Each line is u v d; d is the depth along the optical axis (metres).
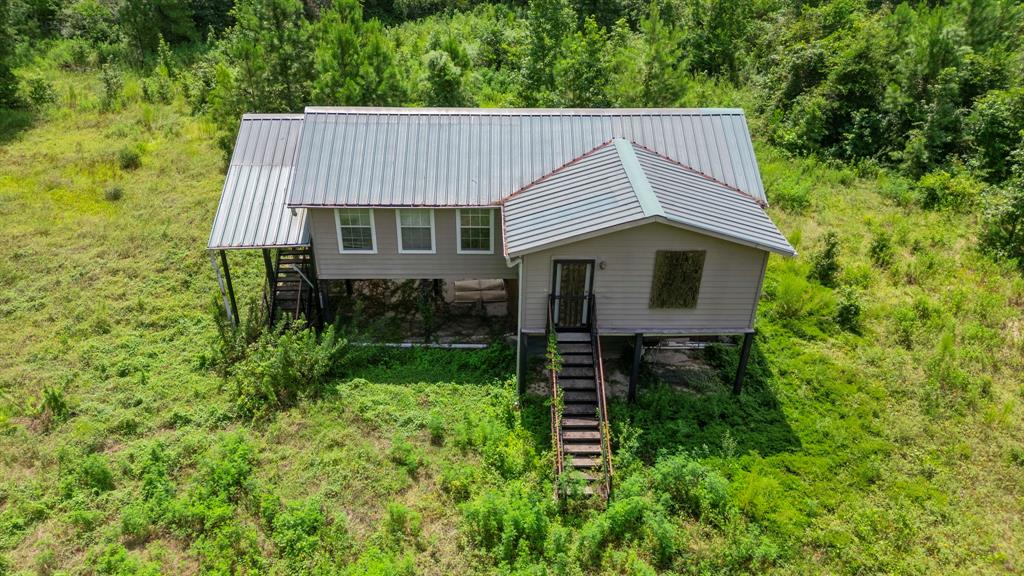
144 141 28.95
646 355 17.52
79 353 16.98
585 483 12.82
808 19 33.34
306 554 11.66
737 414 15.36
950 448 14.12
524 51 30.95
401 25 46.50
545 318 15.16
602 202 14.44
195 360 16.84
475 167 16.78
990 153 25.42
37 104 31.39
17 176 25.19
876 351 17.14
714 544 11.93
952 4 30.64
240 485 13.08
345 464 13.67
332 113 17.61
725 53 36.28
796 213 24.36
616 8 39.34
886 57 28.86
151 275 20.34
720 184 16.28
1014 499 13.04
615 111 17.91
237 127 26.23
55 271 20.30
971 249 21.72
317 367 15.83
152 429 14.72
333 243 17.11
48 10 40.34
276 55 25.75
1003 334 17.83
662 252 14.34
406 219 16.94
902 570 11.59
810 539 12.19
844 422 15.01
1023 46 29.53
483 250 17.47
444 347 17.77
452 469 13.59
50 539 12.06
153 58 38.09
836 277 20.39
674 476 12.86
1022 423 14.83
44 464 13.71
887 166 27.67
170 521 12.29
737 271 14.66
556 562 11.47
